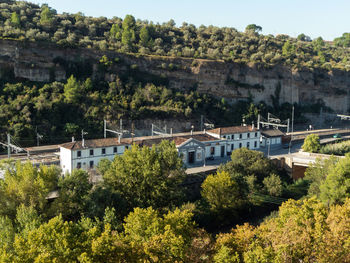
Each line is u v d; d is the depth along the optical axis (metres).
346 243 30.61
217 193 52.81
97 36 145.62
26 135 90.00
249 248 29.69
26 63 108.50
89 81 112.31
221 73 140.50
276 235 30.97
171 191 48.81
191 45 164.38
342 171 48.66
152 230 29.64
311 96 163.88
